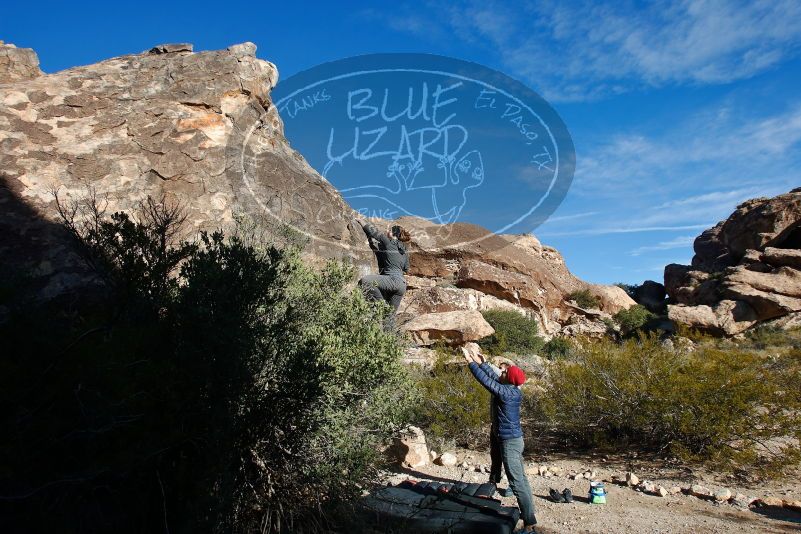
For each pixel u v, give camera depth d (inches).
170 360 136.3
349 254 292.8
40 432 115.0
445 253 1211.9
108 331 136.9
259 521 159.8
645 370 334.6
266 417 147.6
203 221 244.4
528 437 344.2
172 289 162.4
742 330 1374.3
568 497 237.9
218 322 142.7
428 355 457.7
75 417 118.4
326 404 163.2
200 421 138.1
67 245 196.4
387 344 184.1
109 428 115.6
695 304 1616.6
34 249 193.3
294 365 147.3
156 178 244.7
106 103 256.5
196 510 130.2
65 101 248.1
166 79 277.6
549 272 1530.5
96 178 230.4
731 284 1485.0
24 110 237.9
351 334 184.5
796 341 1157.7
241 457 147.9
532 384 427.8
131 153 245.4
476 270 1208.8
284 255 191.8
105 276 163.0
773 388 299.0
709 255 2091.5
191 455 139.0
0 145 222.5
